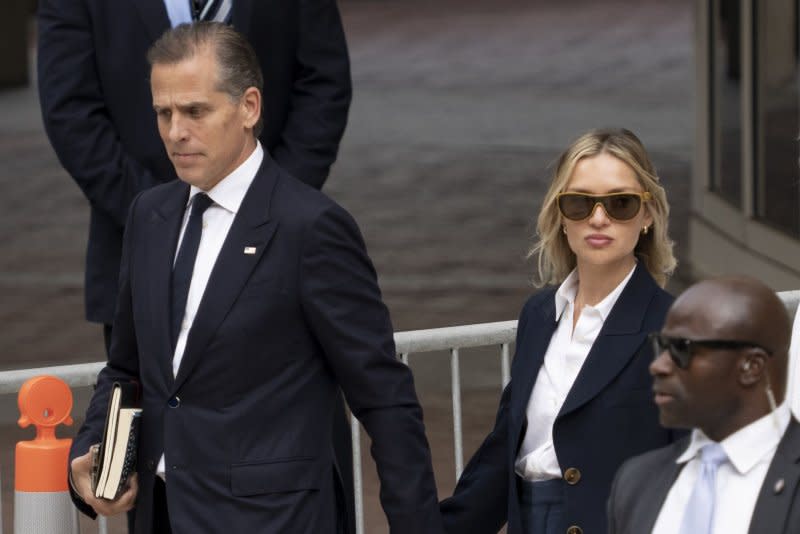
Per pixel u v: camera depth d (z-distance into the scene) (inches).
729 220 1721.2
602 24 4313.5
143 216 592.4
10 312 1753.2
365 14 4746.6
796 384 588.1
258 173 574.9
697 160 1845.5
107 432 572.7
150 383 576.4
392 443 570.9
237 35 573.6
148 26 770.2
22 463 637.9
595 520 551.5
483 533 604.1
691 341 397.4
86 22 780.6
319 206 566.6
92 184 774.5
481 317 1656.0
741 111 1678.2
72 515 642.8
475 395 1203.2
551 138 2783.0
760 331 395.5
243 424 560.1
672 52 3769.7
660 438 550.0
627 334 554.9
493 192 2365.9
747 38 1640.0
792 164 1514.5
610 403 552.1
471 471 605.0
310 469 566.3
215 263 565.6
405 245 2042.3
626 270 564.7
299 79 792.3
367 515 970.1
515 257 1957.4
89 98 782.5
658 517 412.8
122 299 598.9
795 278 1512.1
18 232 2206.0
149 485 576.7
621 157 553.3
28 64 3737.7
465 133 2866.6
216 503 559.2
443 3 4936.0
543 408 571.2
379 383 569.9
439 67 3722.9
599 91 3287.4
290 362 567.2
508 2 4881.9
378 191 2401.6
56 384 641.6
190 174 564.4
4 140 2967.5
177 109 560.7
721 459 405.4
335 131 791.7
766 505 396.5
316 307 560.7
